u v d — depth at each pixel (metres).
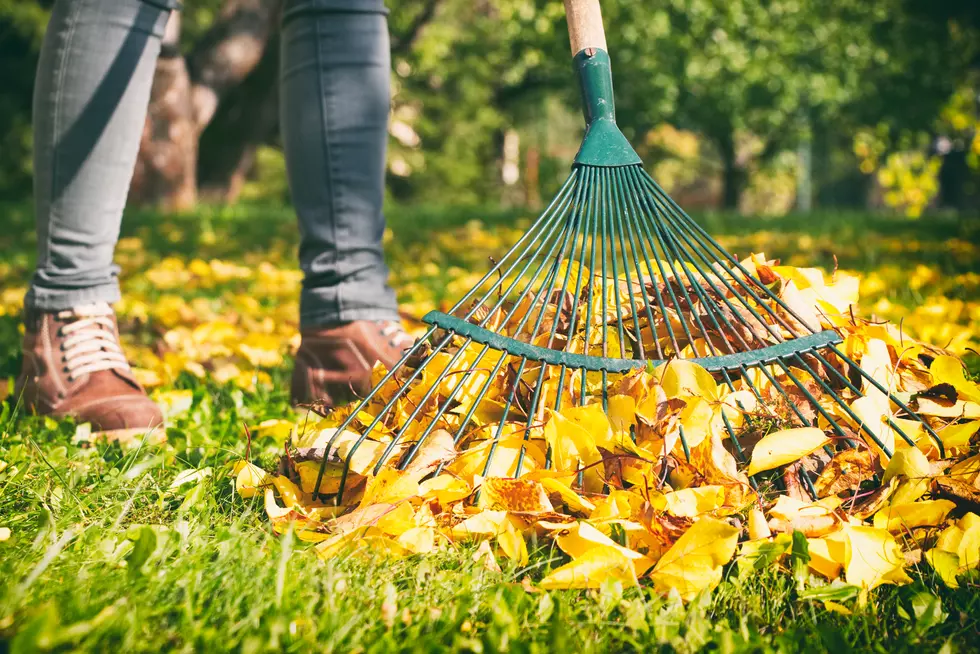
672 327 1.87
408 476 1.49
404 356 1.65
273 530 1.50
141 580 1.24
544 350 1.70
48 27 2.20
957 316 3.47
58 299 2.24
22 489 1.64
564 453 1.55
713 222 8.78
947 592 1.38
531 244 1.77
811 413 1.75
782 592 1.35
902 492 1.51
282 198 24.62
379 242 2.51
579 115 24.02
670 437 1.53
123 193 2.29
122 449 2.03
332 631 1.18
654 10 16.62
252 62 12.63
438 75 23.91
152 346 3.45
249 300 4.05
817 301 1.93
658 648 1.17
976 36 16.94
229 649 1.13
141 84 2.24
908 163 23.77
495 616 1.21
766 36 17.06
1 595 1.19
